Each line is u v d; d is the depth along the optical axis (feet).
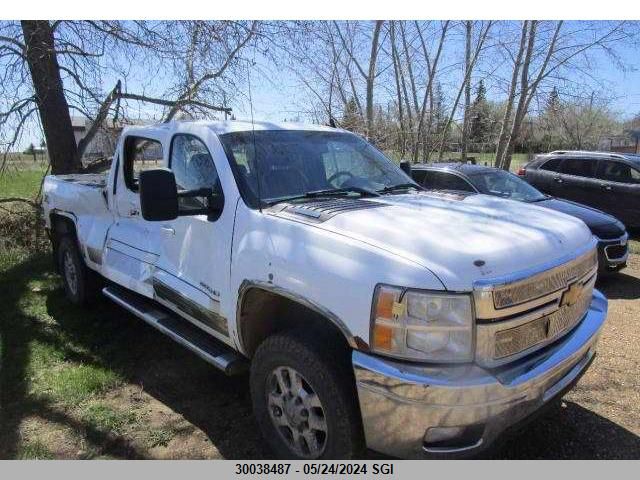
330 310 8.20
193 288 11.26
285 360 9.02
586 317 9.83
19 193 32.42
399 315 7.50
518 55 49.24
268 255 9.26
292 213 9.75
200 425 11.18
